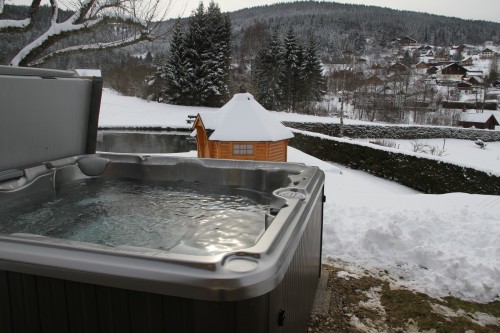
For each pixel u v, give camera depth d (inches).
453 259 117.7
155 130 864.9
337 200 201.3
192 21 1128.2
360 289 109.4
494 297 106.0
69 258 43.7
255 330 40.3
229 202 121.6
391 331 90.7
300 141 615.2
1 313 47.9
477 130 947.3
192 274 39.7
